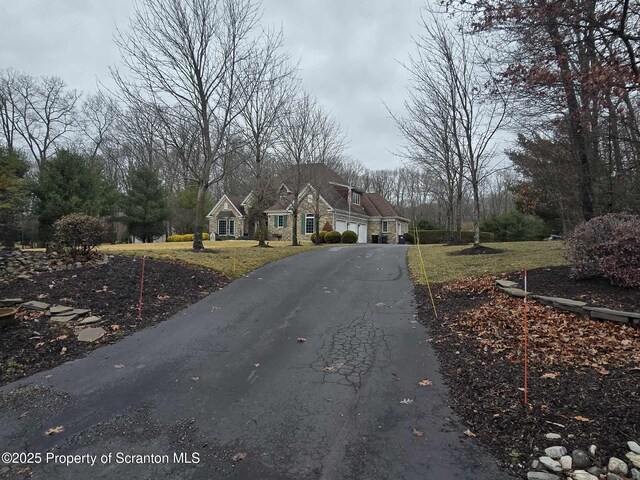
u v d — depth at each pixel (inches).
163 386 165.0
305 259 548.1
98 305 267.3
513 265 383.9
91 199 887.1
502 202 2010.3
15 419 139.0
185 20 491.5
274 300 312.5
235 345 214.7
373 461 113.7
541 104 352.2
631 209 431.2
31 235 876.0
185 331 237.0
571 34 276.1
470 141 514.6
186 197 1481.3
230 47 522.3
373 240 1494.8
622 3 223.3
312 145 819.4
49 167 858.1
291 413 142.4
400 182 2290.8
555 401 140.9
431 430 129.1
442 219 1927.9
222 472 110.0
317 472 109.3
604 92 223.1
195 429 132.3
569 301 247.1
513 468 108.0
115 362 190.2
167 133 539.8
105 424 135.6
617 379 154.5
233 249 611.2
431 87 543.8
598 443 115.8
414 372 177.5
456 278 365.1
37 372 178.2
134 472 110.6
